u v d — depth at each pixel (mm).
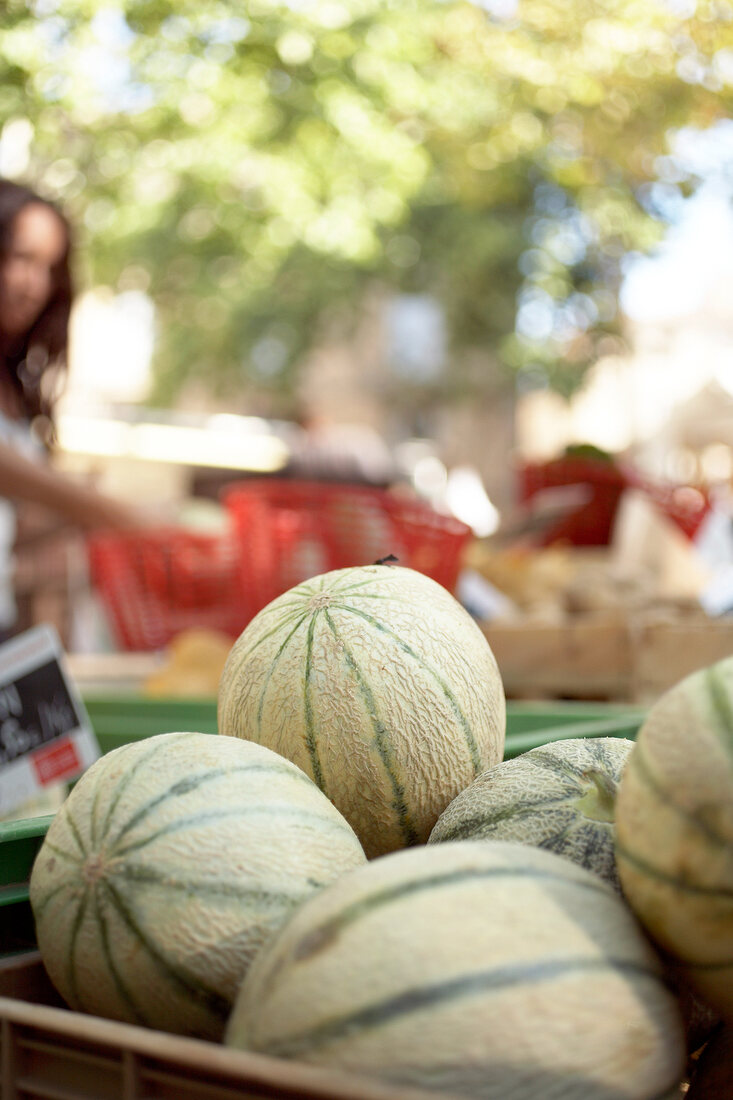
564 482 3672
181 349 12062
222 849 818
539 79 5984
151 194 9586
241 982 790
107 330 15445
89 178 8031
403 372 16391
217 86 7441
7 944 983
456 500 5727
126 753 900
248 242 9898
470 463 15086
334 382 17203
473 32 6629
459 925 678
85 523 2916
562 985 663
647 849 729
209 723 2359
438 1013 642
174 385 12430
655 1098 684
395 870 726
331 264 10516
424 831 1067
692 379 11500
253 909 802
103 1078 701
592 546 3699
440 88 7273
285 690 1055
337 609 1096
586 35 5469
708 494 3635
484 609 2867
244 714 1081
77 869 833
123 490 4461
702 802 698
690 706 735
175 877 806
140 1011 810
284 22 7180
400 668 1058
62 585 3713
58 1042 729
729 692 724
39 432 3775
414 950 665
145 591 3230
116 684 3055
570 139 6734
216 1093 641
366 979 660
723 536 3623
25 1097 734
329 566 2721
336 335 12836
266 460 4703
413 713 1049
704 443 7480
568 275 10695
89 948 817
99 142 7621
